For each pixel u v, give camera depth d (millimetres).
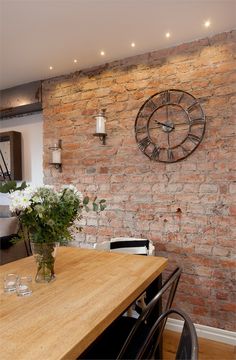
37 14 1768
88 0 1640
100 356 1173
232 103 2027
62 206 1302
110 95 2506
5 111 3137
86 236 2615
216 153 2078
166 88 2262
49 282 1288
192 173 2166
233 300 2023
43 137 2873
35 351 767
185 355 738
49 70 2650
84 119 2639
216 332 2068
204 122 2107
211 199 2098
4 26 1889
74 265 1544
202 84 2125
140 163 2373
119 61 2461
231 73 2031
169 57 2252
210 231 2102
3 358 737
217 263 2074
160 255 2281
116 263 1576
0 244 2500
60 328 885
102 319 942
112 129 2496
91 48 2244
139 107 2369
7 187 1334
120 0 1645
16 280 1269
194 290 2152
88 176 2619
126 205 2434
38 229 1264
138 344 1239
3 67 2562
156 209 2305
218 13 1794
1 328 890
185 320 857
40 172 3191
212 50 2092
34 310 1011
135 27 1945
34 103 2908
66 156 2736
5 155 3305
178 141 2209
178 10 1755
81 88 2652
